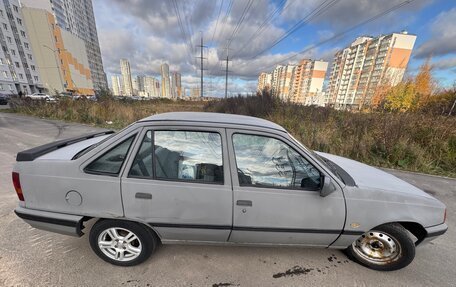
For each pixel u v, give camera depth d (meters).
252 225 2.09
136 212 2.03
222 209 2.04
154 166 2.04
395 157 6.17
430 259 2.53
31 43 55.31
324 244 2.25
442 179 5.22
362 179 2.35
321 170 2.11
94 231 2.14
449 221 3.37
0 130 8.77
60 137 7.91
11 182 3.92
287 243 2.23
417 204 2.18
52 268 2.13
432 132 6.46
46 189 2.05
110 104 14.04
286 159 2.16
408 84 18.25
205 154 2.10
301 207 2.07
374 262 2.31
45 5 64.81
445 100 9.62
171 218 2.05
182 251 2.43
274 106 12.07
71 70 66.00
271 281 2.12
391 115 7.59
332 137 7.41
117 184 1.99
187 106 28.69
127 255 2.20
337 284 2.13
